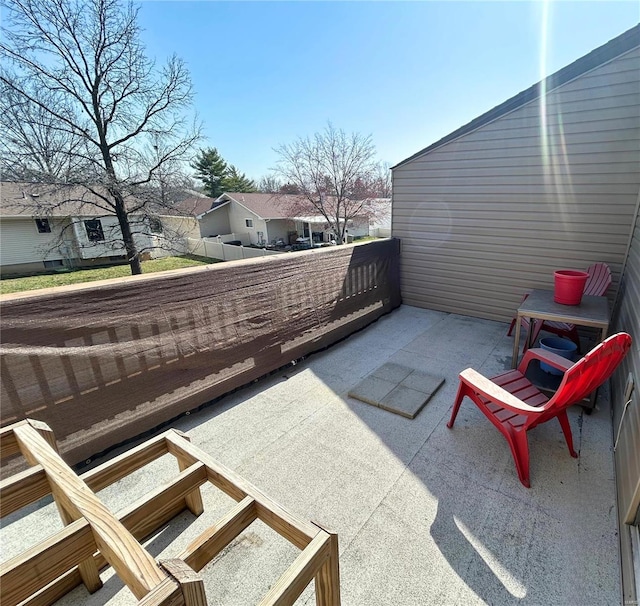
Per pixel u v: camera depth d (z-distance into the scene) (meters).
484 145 4.05
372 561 1.51
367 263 4.28
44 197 11.20
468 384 2.13
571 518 1.68
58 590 1.38
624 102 3.20
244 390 2.98
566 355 2.88
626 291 3.01
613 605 1.31
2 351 1.68
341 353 3.70
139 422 2.29
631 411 1.84
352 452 2.19
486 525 1.66
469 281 4.60
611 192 3.43
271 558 1.53
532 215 3.92
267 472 2.04
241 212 21.05
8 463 1.81
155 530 1.66
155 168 11.07
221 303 2.66
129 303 2.13
